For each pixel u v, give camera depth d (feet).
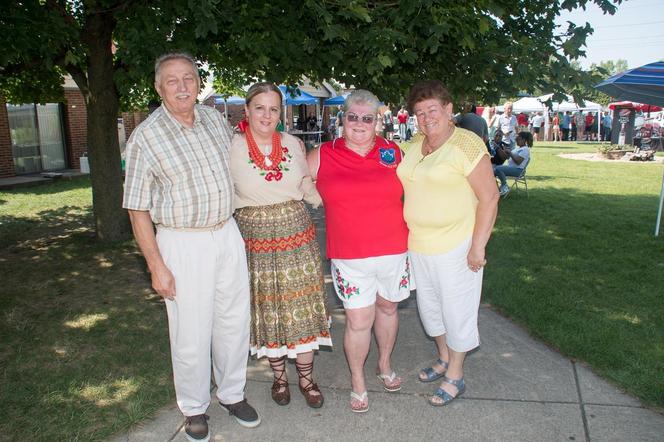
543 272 18.56
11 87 26.91
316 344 10.27
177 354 9.40
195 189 8.68
